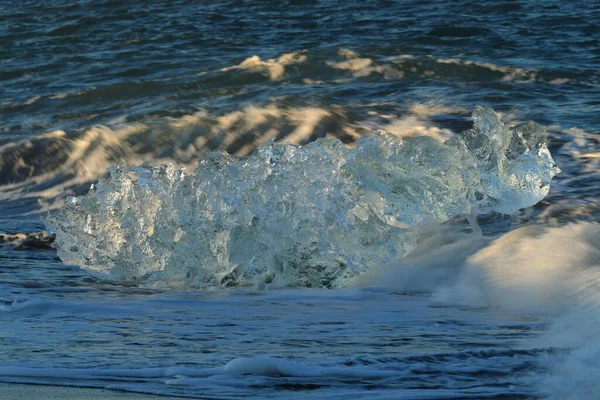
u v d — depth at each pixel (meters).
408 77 55.94
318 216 20.02
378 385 11.03
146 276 20.61
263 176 20.34
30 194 35.38
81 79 59.97
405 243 20.14
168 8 96.44
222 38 75.56
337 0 97.12
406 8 89.88
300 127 41.12
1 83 60.09
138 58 66.50
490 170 21.83
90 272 20.88
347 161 20.56
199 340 13.98
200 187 20.55
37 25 89.12
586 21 76.50
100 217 20.84
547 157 22.08
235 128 41.22
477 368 11.80
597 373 11.25
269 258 20.20
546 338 13.92
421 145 21.14
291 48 69.75
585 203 25.94
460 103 44.78
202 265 20.16
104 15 91.75
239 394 10.57
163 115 46.34
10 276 20.48
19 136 40.19
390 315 16.42
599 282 17.38
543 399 10.34
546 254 19.16
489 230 22.94
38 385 10.92
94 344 13.58
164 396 10.43
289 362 11.63
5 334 14.35
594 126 37.50
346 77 55.88
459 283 18.66
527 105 43.50
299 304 17.72
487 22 78.50
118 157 38.81
